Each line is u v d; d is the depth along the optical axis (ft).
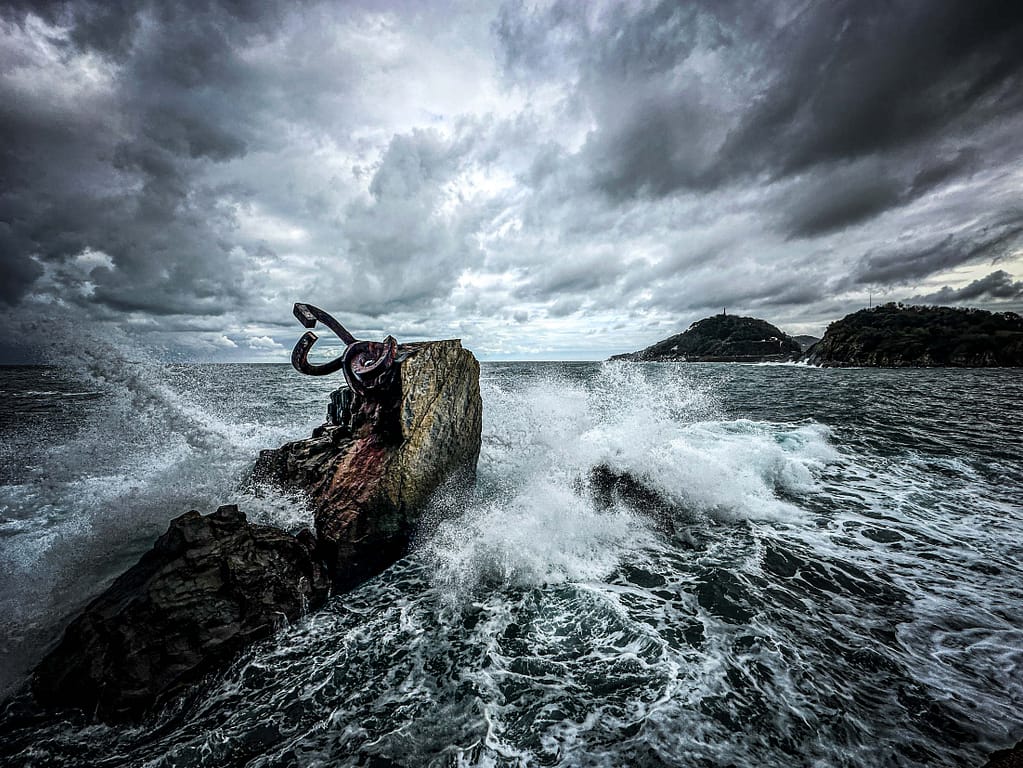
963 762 9.64
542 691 12.30
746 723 10.87
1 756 10.66
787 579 17.94
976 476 30.81
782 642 13.99
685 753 10.07
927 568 18.63
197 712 11.89
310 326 23.27
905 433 44.47
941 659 13.05
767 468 30.37
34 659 13.69
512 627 15.29
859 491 28.04
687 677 12.55
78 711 11.93
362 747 10.66
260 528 17.30
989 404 70.74
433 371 22.90
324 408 57.26
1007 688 11.84
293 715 11.73
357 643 14.55
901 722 10.76
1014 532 22.03
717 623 15.11
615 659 13.48
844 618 15.24
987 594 16.60
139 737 11.18
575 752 10.28
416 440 20.84
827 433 43.91
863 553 20.08
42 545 19.56
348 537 18.60
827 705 11.37
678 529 22.88
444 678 12.92
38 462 29.89
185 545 15.10
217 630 13.82
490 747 10.53
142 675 12.33
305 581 16.65
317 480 21.90
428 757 10.31
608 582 18.04
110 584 17.17
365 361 22.24
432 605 16.69
